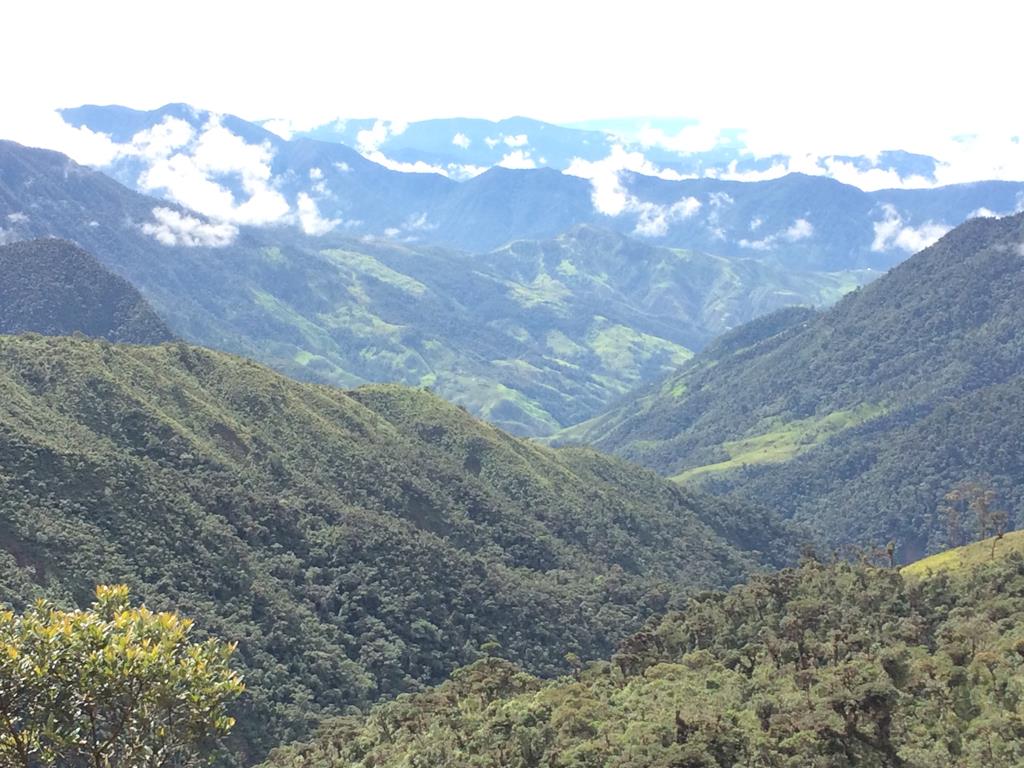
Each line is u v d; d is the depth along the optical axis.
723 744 72.62
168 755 26.95
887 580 124.06
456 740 90.81
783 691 87.12
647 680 103.50
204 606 137.00
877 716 74.62
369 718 117.44
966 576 125.50
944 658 88.94
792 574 136.75
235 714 122.25
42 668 24.70
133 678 25.75
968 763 70.56
